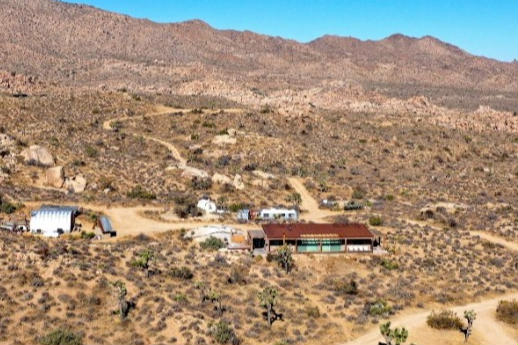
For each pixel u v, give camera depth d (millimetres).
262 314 62031
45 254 63219
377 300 68188
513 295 72000
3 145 112312
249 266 74688
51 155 108750
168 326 54875
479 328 62562
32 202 90875
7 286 56469
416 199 120625
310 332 59406
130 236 82125
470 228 97062
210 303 62094
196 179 115000
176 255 74500
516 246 88938
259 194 113312
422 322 63375
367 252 81500
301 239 79938
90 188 102750
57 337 50062
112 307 56656
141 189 105625
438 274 76625
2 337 49969
